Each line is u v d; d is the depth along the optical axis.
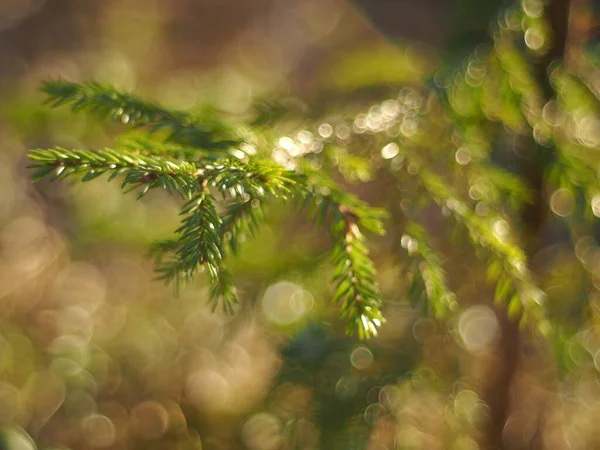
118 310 1.87
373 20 1.28
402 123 0.87
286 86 1.29
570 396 1.15
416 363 0.97
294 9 3.22
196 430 1.37
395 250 0.82
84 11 3.13
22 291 1.97
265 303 0.98
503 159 0.93
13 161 2.19
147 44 3.11
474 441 1.04
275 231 0.98
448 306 0.78
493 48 0.90
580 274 0.95
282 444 0.98
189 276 0.71
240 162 0.74
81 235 1.39
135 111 0.82
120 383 1.63
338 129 0.86
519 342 1.01
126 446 1.47
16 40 2.98
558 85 0.91
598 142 0.89
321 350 0.96
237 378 1.55
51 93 0.82
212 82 2.33
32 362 1.70
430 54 1.05
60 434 1.50
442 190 0.83
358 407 0.93
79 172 0.70
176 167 0.71
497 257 0.80
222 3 3.26
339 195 0.76
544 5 0.92
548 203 0.93
